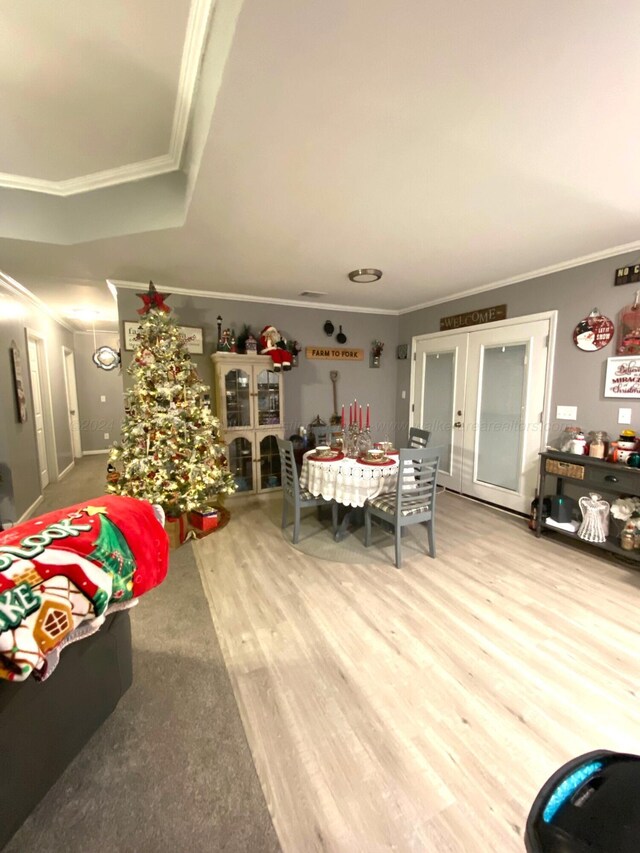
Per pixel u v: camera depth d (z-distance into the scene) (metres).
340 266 3.10
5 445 3.24
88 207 2.39
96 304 4.46
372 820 1.11
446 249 2.74
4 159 2.07
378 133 1.45
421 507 2.66
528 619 2.03
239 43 1.04
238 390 3.87
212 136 1.46
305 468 3.03
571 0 0.94
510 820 1.11
